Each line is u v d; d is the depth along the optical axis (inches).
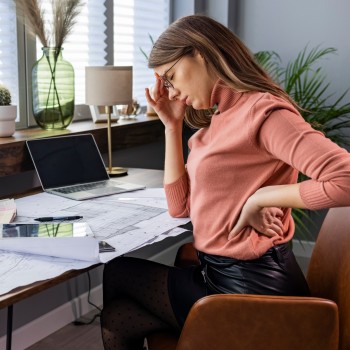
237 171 54.4
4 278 45.4
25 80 94.8
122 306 59.6
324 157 47.6
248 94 54.6
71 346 94.6
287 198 50.2
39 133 88.4
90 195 73.1
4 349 89.1
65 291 101.3
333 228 58.6
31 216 63.4
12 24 91.2
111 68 86.3
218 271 56.2
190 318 48.7
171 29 56.4
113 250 51.9
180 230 59.7
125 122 108.7
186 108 64.5
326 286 56.9
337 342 47.4
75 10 88.9
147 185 81.8
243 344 48.2
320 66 134.0
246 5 139.7
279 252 55.4
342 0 129.7
